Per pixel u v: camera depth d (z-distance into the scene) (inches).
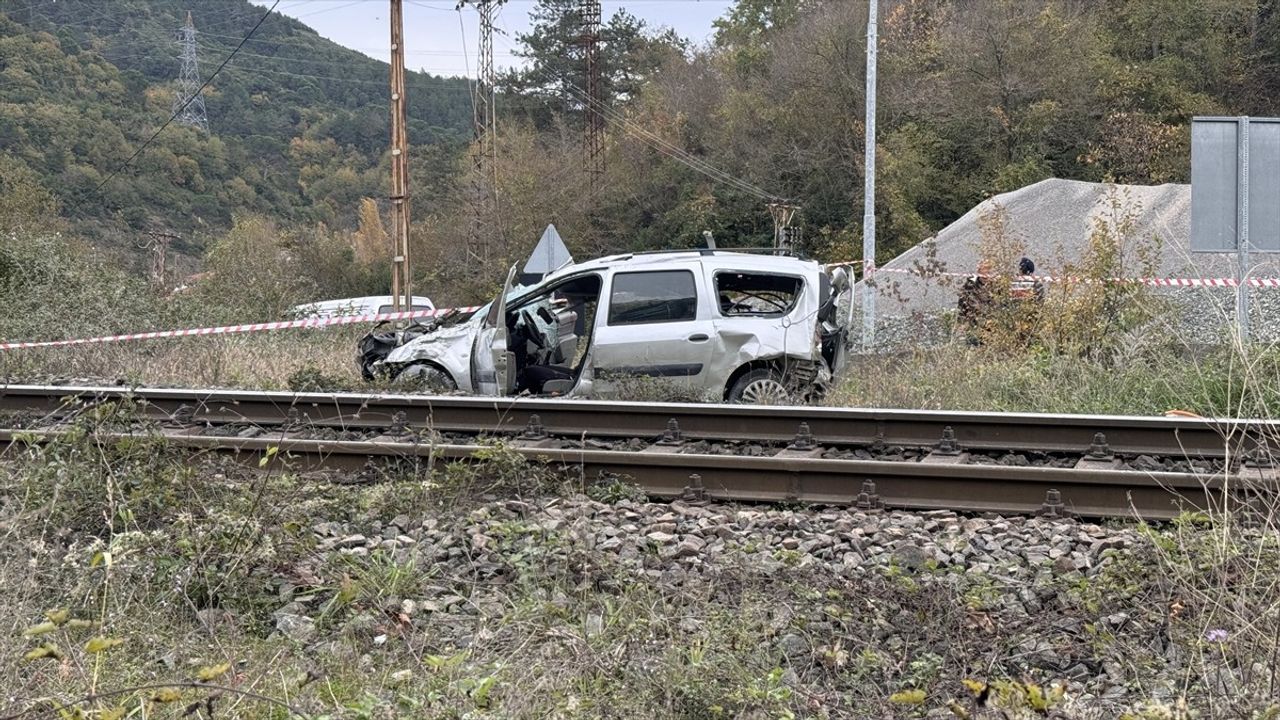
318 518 268.7
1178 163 1499.8
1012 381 444.8
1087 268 538.9
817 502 288.7
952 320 579.8
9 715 168.6
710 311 434.6
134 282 765.3
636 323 436.5
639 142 2143.2
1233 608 193.5
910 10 1781.5
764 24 2472.9
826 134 1771.7
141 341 623.2
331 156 3700.8
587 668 189.2
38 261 746.8
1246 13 1697.8
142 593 217.0
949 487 285.4
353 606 217.6
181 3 4402.1
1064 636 199.6
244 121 3720.5
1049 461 316.5
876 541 254.2
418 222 2252.7
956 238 1054.4
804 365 432.1
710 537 259.4
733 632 199.9
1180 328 515.2
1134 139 1529.3
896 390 445.1
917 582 222.1
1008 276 560.7
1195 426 313.1
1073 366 454.6
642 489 297.0
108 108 3065.9
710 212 1862.7
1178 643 192.1
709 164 1977.1
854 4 1820.9
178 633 206.7
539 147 2229.3
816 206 1768.0
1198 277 311.4
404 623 209.3
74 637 201.0
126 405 297.1
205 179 3070.9
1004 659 193.2
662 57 2640.3
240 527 236.8
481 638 200.5
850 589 218.5
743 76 2124.8
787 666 193.6
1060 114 1600.6
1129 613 205.5
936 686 184.7
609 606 211.6
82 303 692.1
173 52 3882.9
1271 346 309.4
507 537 249.0
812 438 332.5
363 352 486.3
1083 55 1636.3
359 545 253.6
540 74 2891.2
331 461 322.3
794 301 437.1
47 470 263.6
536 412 359.3
